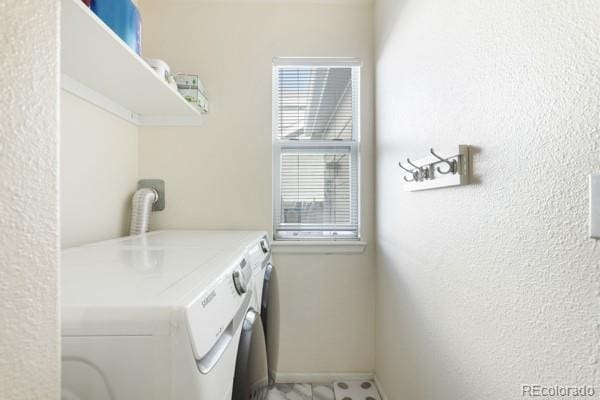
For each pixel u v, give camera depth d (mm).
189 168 1914
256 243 1308
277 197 2000
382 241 1768
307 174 2010
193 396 486
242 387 750
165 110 1781
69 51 1074
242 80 1924
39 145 345
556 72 567
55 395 365
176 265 792
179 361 484
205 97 1881
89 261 850
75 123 1333
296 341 1946
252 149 1929
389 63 1614
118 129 1682
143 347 485
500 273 720
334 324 1952
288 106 1996
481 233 795
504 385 705
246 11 1925
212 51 1915
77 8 834
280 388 1870
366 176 1950
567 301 550
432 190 1091
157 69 1410
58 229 371
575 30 531
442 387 1014
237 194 1927
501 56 715
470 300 845
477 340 811
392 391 1586
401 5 1421
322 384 1911
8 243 312
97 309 496
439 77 1028
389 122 1616
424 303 1166
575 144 531
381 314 1798
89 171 1429
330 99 1997
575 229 532
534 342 620
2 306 307
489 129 760
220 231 1785
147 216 1721
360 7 1944
